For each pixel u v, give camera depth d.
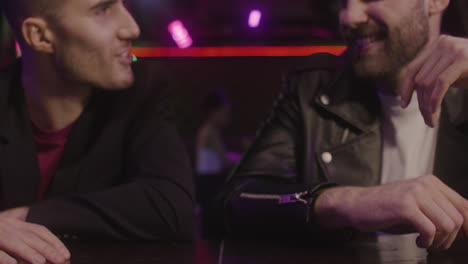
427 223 0.86
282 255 0.90
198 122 9.44
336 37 6.49
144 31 8.10
